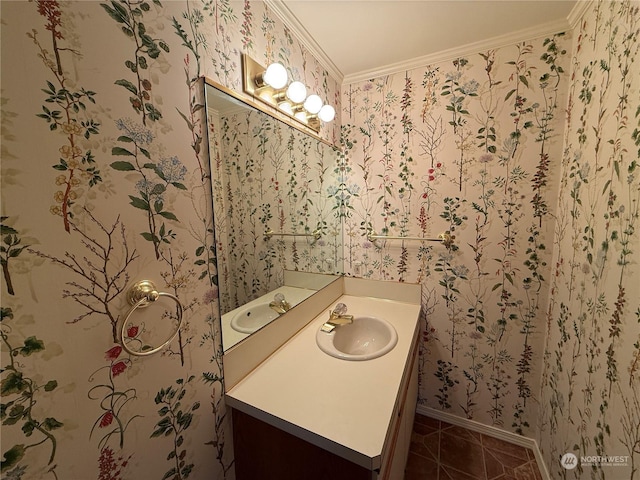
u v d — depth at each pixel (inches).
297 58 47.4
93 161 20.5
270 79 36.0
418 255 62.8
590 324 36.5
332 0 39.9
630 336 28.0
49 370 18.5
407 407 46.0
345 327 55.0
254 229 39.9
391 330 50.9
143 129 23.7
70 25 18.8
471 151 54.9
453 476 52.6
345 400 32.8
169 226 26.5
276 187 45.4
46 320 18.3
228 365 34.4
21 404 17.3
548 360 51.4
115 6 21.3
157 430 26.0
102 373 21.5
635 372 27.0
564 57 46.6
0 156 16.1
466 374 61.6
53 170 18.3
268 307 44.1
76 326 19.8
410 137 59.8
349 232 69.6
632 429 27.2
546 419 51.5
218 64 31.3
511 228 53.7
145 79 23.7
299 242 52.9
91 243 20.5
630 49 29.5
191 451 29.6
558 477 45.7
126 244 22.9
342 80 64.5
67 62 18.7
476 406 61.7
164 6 25.0
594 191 36.8
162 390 26.3
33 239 17.5
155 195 25.0
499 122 52.2
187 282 28.6
